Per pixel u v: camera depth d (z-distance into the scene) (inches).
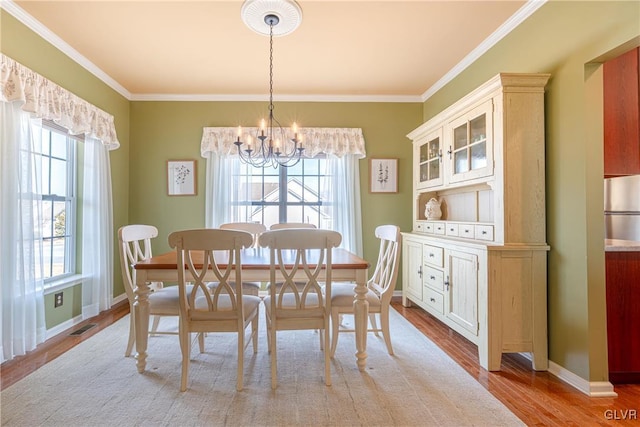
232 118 157.3
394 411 65.1
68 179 121.1
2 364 84.0
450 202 133.0
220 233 70.1
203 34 103.8
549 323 83.4
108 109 137.3
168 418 62.3
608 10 68.1
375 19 96.0
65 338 102.4
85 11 91.4
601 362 72.9
